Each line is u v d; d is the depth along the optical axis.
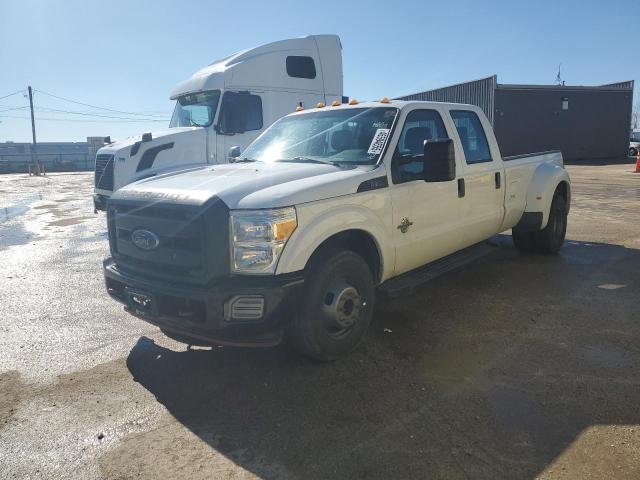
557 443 3.03
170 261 3.77
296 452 3.02
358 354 4.29
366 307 4.28
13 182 30.52
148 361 4.29
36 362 4.30
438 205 5.04
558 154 7.69
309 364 4.13
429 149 4.27
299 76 10.92
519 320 4.96
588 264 6.91
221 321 3.52
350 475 2.81
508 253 7.59
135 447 3.12
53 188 24.94
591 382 3.73
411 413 3.39
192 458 3.00
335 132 5.02
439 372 3.96
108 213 4.32
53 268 7.55
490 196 5.90
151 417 3.45
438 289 5.97
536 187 6.79
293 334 3.89
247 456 3.00
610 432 3.12
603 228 9.53
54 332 4.95
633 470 2.79
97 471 2.91
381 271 4.48
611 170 24.84
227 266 3.63
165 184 4.15
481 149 5.93
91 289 6.39
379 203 4.34
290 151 5.12
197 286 3.62
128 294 4.01
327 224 3.87
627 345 4.34
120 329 5.01
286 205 3.64
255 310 3.54
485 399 3.54
